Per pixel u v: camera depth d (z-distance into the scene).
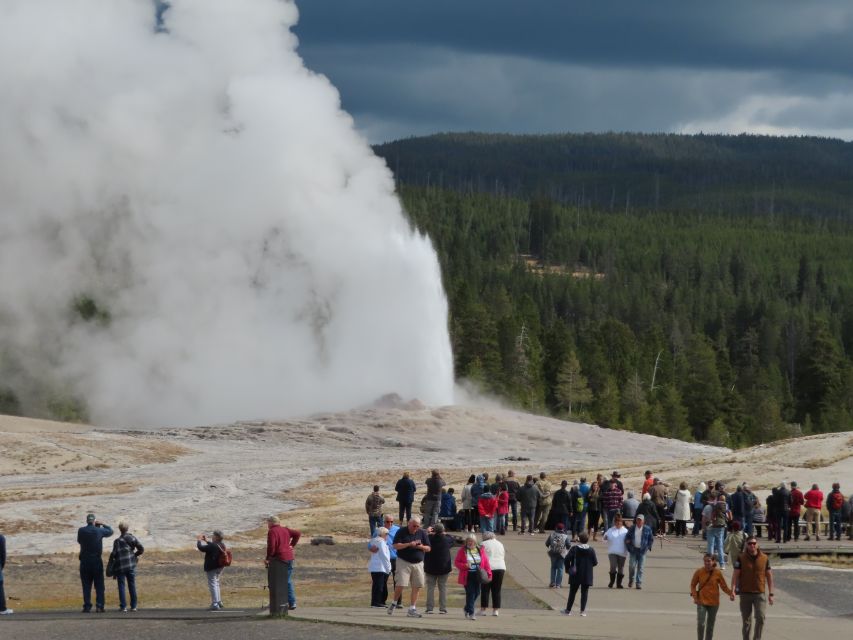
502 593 48.47
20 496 86.12
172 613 42.56
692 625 41.28
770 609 46.31
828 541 65.88
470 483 67.38
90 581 43.59
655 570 55.22
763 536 69.56
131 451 115.81
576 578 42.50
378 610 42.81
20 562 57.81
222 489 90.75
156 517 74.88
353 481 96.12
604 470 100.12
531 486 66.31
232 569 56.12
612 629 39.28
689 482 88.19
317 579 53.16
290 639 36.69
